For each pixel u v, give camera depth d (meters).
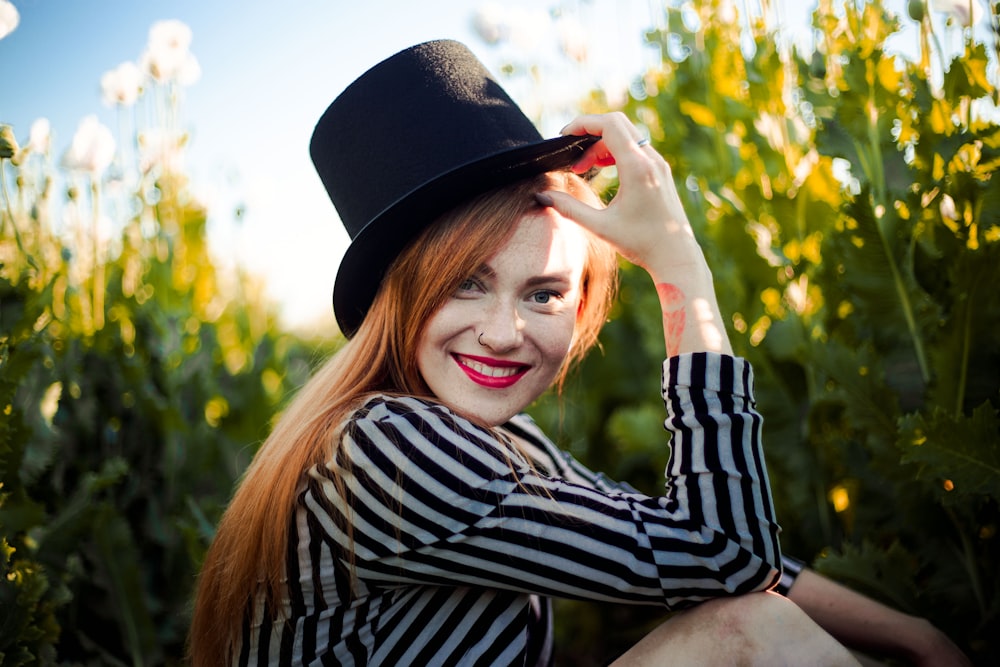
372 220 1.01
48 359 1.68
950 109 1.35
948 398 1.28
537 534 0.94
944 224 1.38
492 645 1.01
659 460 2.09
